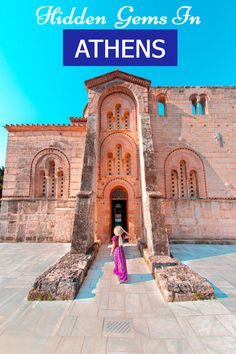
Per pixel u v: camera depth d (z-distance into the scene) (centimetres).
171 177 1415
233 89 1541
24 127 1479
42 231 1345
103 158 1330
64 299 497
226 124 1488
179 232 1320
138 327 382
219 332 366
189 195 1389
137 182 1294
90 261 775
